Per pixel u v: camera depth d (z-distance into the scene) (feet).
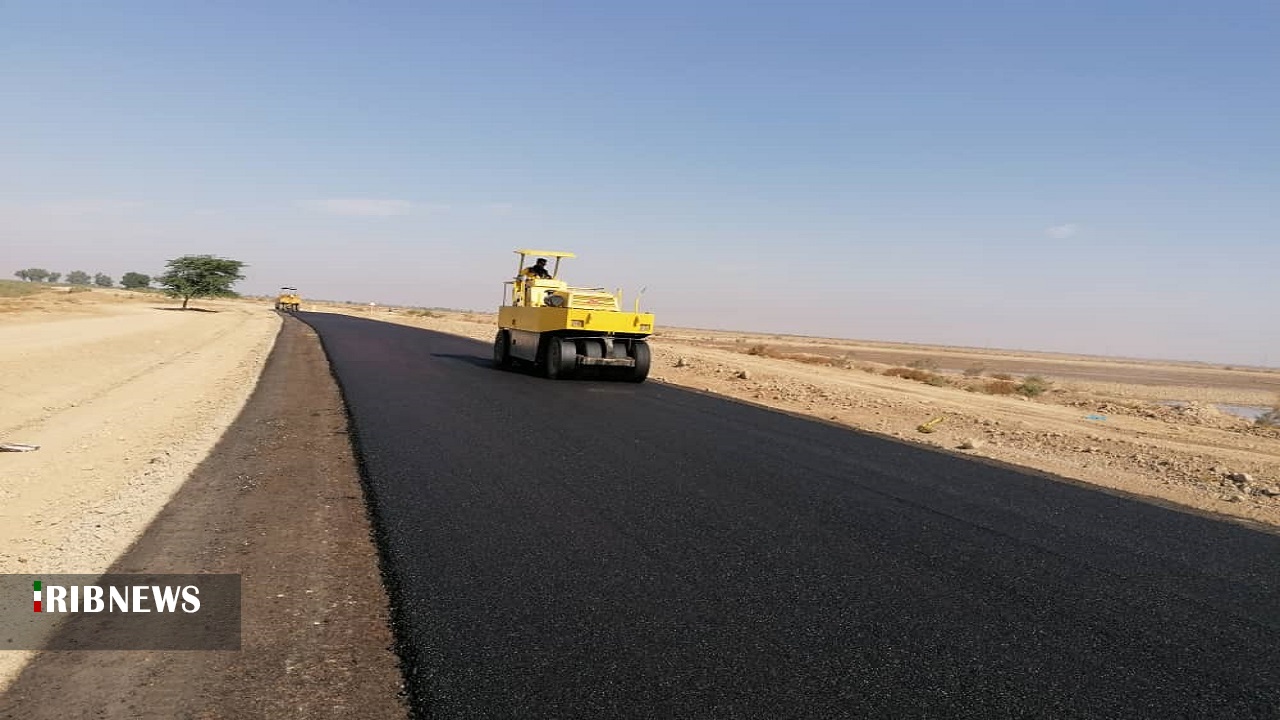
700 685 13.42
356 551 19.94
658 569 19.21
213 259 226.58
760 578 18.93
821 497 27.40
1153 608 18.33
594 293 65.77
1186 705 13.67
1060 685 14.16
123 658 14.05
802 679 13.83
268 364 69.92
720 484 28.55
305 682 13.23
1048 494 30.22
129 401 48.39
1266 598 19.47
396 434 35.70
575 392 56.24
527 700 12.68
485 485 26.81
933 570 20.20
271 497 24.82
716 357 111.34
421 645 14.56
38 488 26.55
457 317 333.62
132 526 21.66
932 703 13.21
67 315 136.56
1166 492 32.55
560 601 16.93
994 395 85.56
